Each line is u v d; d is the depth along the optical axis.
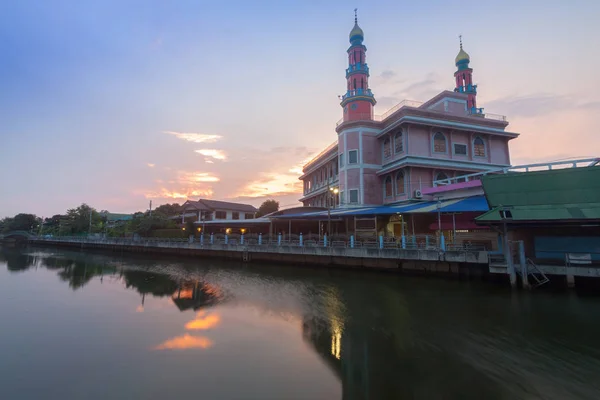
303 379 9.16
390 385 8.74
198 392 8.52
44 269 35.56
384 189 38.50
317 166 52.03
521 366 9.53
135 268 35.03
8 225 106.12
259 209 69.94
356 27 44.00
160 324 14.45
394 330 12.90
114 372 9.71
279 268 30.25
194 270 31.83
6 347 11.77
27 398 8.37
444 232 27.55
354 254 25.66
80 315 16.12
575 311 14.32
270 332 13.17
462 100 41.91
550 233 18.75
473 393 8.22
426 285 20.20
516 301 15.95
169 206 75.25
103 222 89.25
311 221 40.91
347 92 43.28
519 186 19.12
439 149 36.00
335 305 16.84
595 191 17.47
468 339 11.62
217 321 14.81
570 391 8.19
